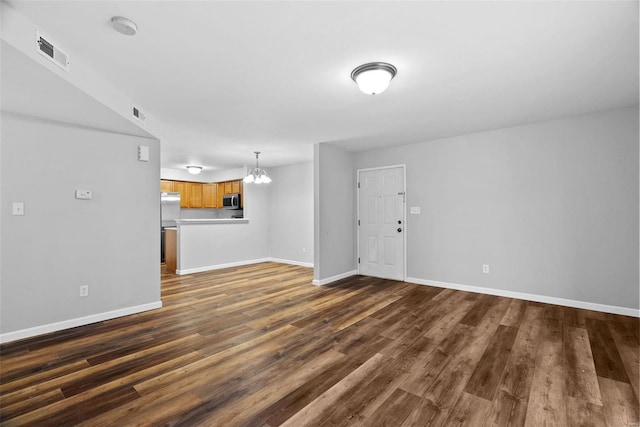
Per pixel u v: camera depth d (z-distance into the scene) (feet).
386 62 7.30
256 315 10.94
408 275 16.03
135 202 11.32
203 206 25.94
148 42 6.36
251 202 22.29
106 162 10.59
